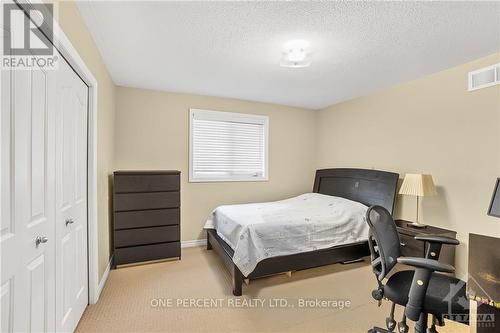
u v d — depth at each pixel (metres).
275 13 1.72
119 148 3.31
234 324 1.85
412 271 1.70
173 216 3.11
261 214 2.84
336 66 2.62
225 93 3.65
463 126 2.48
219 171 3.92
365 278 2.64
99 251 2.30
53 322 1.40
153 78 3.03
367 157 3.61
